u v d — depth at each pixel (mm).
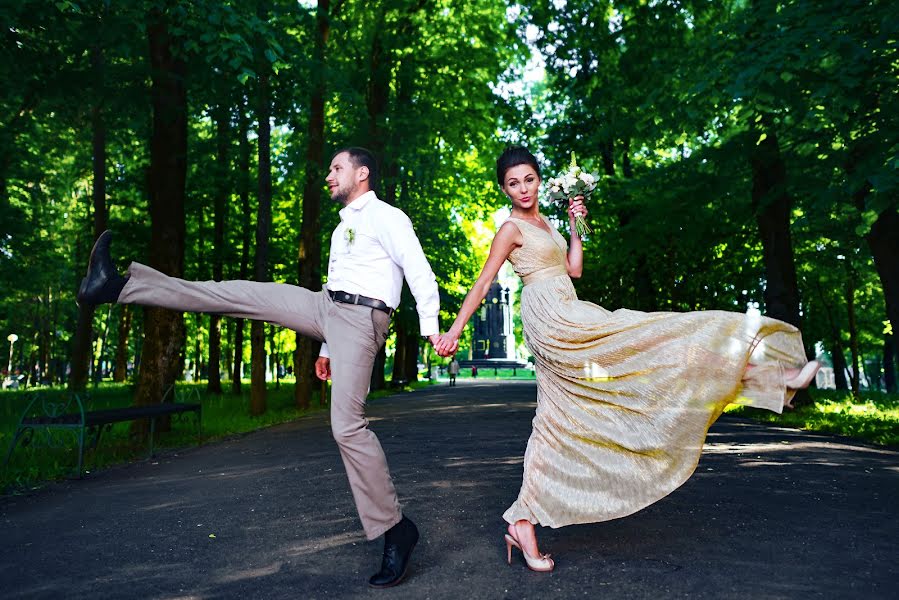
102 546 3766
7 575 3227
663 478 2990
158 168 10523
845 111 8211
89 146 19812
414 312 25266
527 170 3582
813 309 23609
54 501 5293
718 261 20297
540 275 3432
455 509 4488
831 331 24969
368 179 3334
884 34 7641
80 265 25625
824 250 18141
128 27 8859
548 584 2881
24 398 17344
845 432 9539
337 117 19406
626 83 15062
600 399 3117
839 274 18891
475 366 60906
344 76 13227
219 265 22359
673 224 15852
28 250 21125
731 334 2951
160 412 8180
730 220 16031
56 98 9922
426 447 8109
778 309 14023
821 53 7723
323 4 16734
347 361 3078
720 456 6965
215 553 3555
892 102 8195
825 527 3859
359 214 3254
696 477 5641
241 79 7324
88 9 8164
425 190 23953
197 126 22203
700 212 15195
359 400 3068
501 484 5426
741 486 5211
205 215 23891
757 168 13438
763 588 2777
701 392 2961
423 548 3523
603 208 18188
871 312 25906
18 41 8742
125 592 2918
